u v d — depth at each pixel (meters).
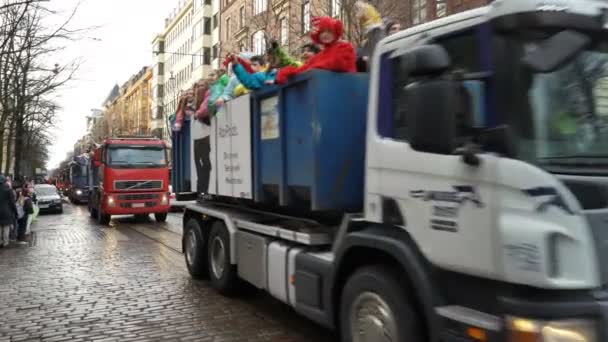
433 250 3.51
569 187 2.96
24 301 7.44
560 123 3.09
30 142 40.69
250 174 6.19
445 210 3.41
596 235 2.96
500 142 3.06
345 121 4.82
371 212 4.17
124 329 6.04
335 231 5.15
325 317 4.70
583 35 3.10
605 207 3.03
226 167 6.94
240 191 6.50
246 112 6.26
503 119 3.07
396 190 3.88
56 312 6.82
